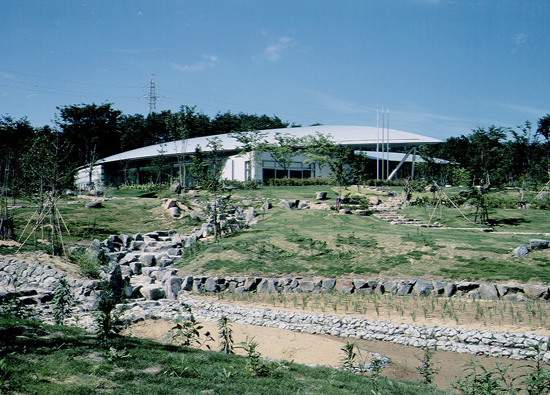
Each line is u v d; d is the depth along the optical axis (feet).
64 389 21.84
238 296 63.77
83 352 28.40
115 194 158.51
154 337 45.85
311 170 195.72
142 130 338.54
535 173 141.79
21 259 68.64
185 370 26.63
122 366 26.53
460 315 50.78
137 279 73.00
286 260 72.43
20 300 54.49
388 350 44.14
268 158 182.70
